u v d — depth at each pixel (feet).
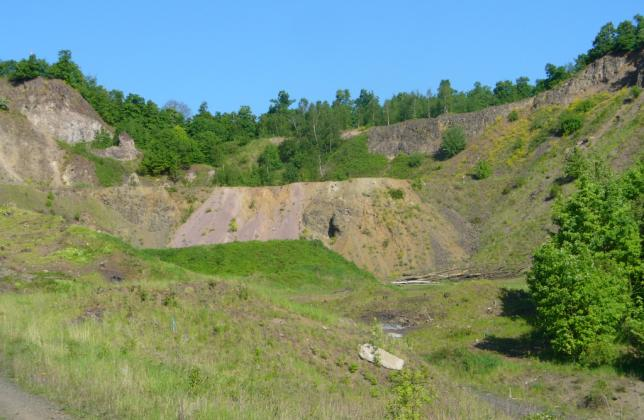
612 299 85.05
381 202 238.07
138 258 139.33
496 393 76.84
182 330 69.77
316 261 190.08
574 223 99.30
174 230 233.76
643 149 205.05
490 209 239.09
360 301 135.85
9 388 51.11
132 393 50.37
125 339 66.13
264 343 69.10
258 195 248.32
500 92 415.23
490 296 126.41
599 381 74.33
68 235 140.56
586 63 328.29
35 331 66.49
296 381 62.28
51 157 265.34
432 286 159.22
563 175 224.74
